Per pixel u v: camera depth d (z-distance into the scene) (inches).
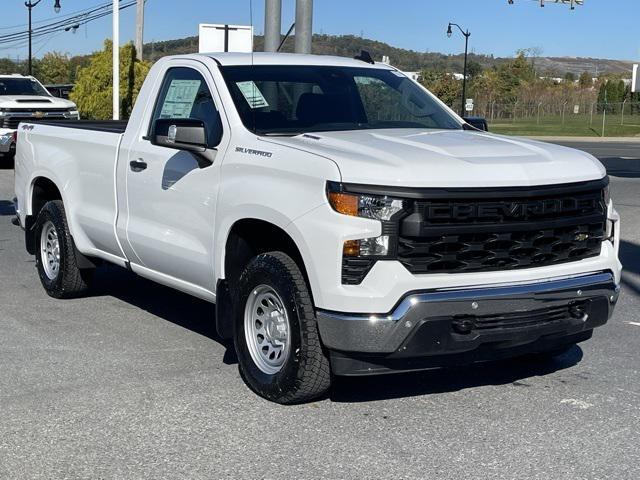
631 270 402.9
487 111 2738.7
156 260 264.4
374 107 260.4
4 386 233.0
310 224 199.0
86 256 318.7
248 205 218.1
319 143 217.2
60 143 318.0
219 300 236.1
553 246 209.2
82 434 199.9
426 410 216.4
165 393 227.8
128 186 273.4
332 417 210.7
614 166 1032.8
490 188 198.2
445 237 195.2
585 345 277.7
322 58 275.1
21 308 320.2
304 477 177.5
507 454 189.5
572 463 184.9
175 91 263.6
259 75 251.3
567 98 2974.9
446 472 179.8
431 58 5167.3
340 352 199.8
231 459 186.4
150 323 301.0
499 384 237.5
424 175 193.9
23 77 909.2
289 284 206.7
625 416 213.5
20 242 460.8
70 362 254.7
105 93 1122.0
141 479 176.6
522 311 202.1
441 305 192.9
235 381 237.6
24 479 176.6
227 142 233.5
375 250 192.2
